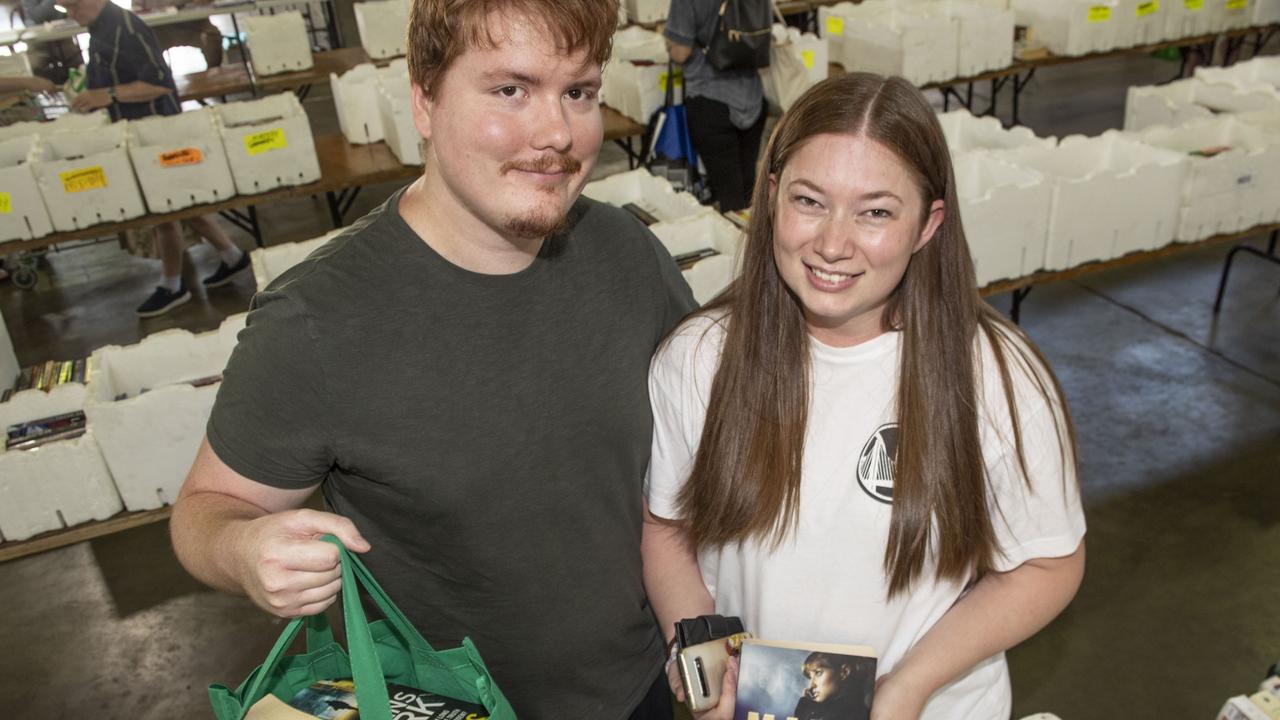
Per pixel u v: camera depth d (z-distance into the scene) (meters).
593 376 1.25
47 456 2.34
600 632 1.37
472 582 1.26
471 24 0.98
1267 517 3.11
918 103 1.08
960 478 1.17
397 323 1.12
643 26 6.62
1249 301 4.35
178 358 2.74
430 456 1.16
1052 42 5.46
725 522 1.28
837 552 1.24
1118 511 3.18
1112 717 2.51
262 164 4.03
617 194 3.51
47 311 5.16
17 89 5.40
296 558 0.92
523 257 1.17
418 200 1.15
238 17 8.61
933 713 1.33
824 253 1.08
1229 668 2.62
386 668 1.17
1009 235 3.05
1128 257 3.25
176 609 3.12
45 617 3.13
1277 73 4.60
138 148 3.82
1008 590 1.25
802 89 4.38
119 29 4.57
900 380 1.18
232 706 1.01
